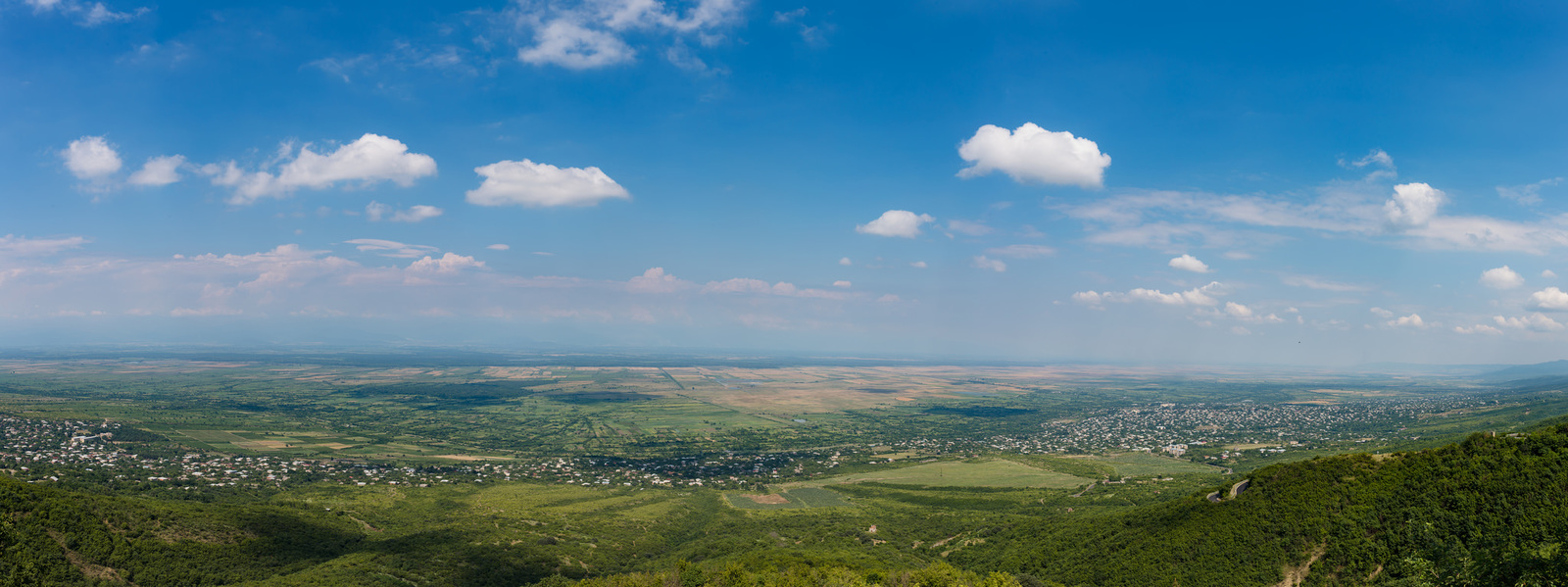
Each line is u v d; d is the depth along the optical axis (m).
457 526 179.00
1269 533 111.12
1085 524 148.00
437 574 142.88
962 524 180.50
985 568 144.00
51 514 128.75
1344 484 112.56
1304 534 107.38
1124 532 135.38
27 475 194.12
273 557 145.88
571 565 157.88
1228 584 106.31
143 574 126.25
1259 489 122.44
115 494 188.00
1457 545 91.81
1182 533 122.94
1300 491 115.56
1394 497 104.81
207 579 130.50
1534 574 53.84
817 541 172.25
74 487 188.12
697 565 142.50
